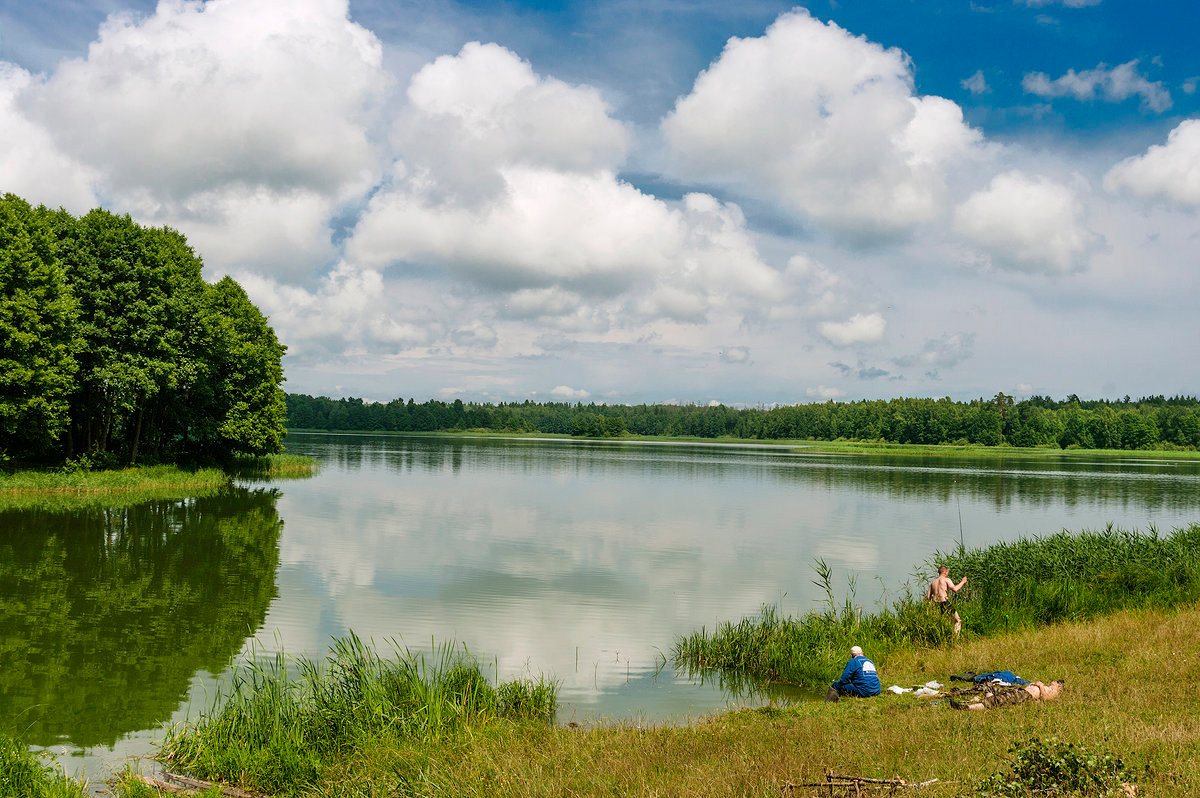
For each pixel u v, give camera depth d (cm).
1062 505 5547
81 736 1348
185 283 5497
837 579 2850
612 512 4816
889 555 3388
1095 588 2362
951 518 4734
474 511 4672
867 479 8019
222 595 2416
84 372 4912
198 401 6084
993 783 791
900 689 1441
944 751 962
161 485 5281
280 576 2706
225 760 1173
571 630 2119
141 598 2359
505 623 2175
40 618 2116
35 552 3028
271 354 6938
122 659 1784
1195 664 1352
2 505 4178
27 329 4328
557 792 938
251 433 6278
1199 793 736
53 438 4691
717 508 5138
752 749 1057
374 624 2131
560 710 1525
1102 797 739
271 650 1872
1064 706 1134
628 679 1723
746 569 3023
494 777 1028
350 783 1071
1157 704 1114
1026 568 2606
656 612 2327
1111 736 948
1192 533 3050
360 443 16075
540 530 3972
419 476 7262
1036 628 1998
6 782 1038
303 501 4906
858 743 1042
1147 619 1872
